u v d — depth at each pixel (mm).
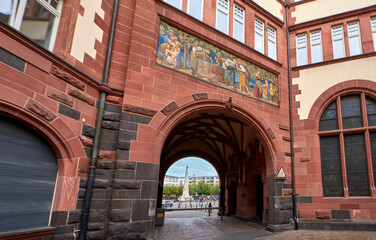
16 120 5301
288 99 12773
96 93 7328
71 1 6684
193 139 20969
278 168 11148
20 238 5016
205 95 9586
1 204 4875
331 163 11547
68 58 6402
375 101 11578
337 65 12445
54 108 5859
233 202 18781
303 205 11109
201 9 10781
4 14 5156
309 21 13570
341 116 11875
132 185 7266
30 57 5340
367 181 10773
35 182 5578
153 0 9125
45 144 5906
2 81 4797
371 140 11180
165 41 9141
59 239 5762
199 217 17156
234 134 16547
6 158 5055
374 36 12445
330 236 9016
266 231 10648
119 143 7383
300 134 12102
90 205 6645
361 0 12906
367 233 9492
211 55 10305
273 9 13859
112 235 6711
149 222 7316
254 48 12133
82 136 6633
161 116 8312
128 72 8008
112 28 8148
